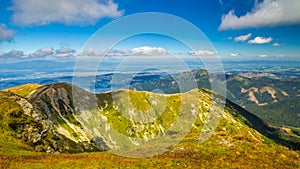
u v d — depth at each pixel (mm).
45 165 31453
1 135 58625
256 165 32062
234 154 35469
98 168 30391
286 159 34781
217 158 34031
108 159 35312
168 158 33750
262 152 36594
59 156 40438
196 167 30766
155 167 30797
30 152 45000
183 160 32812
